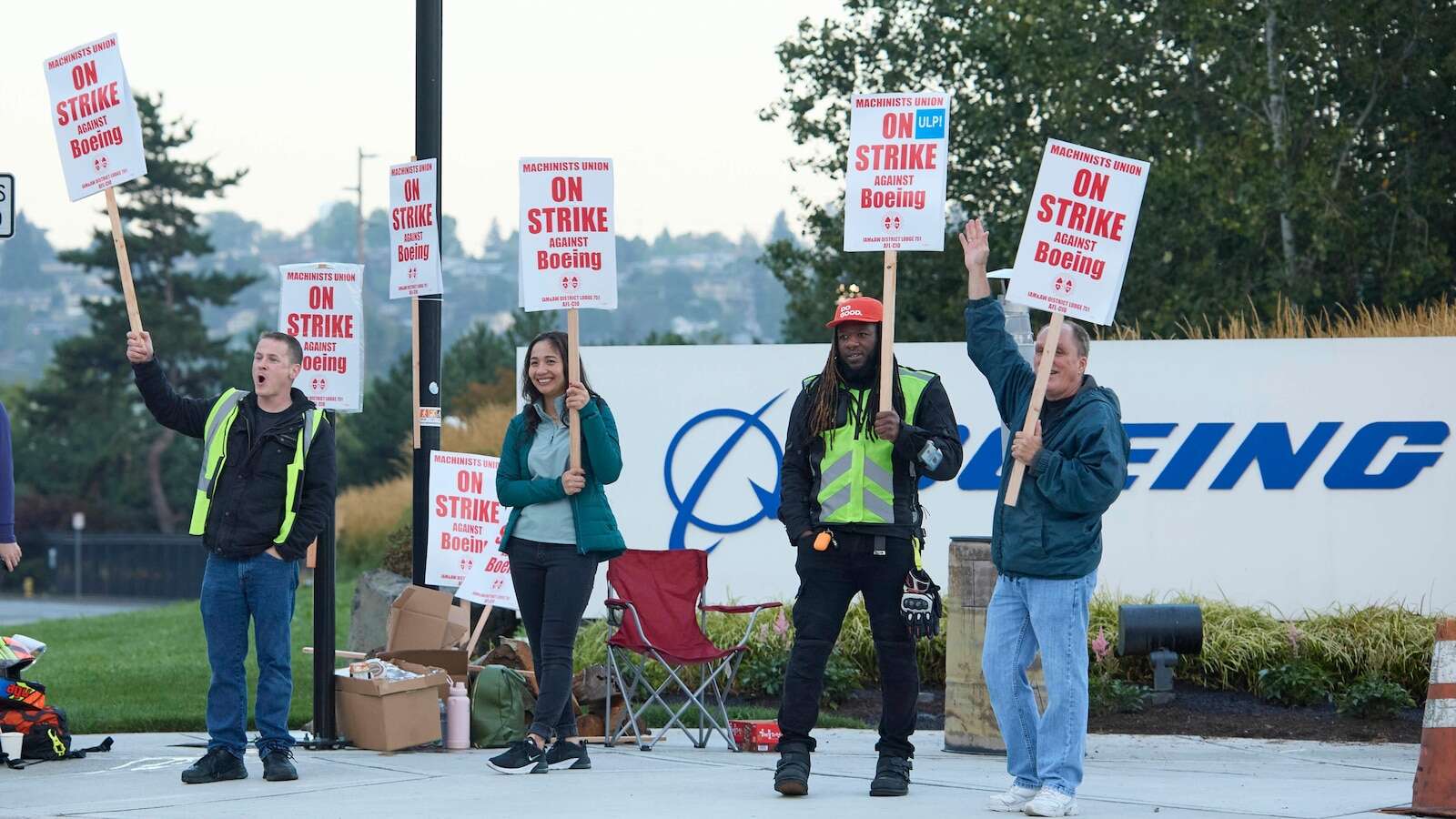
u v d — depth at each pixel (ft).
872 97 48.80
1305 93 140.15
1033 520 42.70
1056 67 135.33
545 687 52.80
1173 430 87.71
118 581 388.78
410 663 60.90
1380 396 86.28
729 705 76.79
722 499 90.63
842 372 47.14
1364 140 141.90
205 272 444.96
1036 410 42.42
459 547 64.95
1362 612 82.64
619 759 57.21
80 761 56.44
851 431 46.62
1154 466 87.71
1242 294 136.87
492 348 295.48
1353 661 78.33
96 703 76.48
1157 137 135.74
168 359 431.43
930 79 148.15
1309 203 128.57
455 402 250.37
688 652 60.29
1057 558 42.50
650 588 62.64
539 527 53.21
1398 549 85.76
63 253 436.76
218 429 51.67
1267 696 75.56
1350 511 86.22
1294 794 48.19
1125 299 136.56
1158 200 135.13
